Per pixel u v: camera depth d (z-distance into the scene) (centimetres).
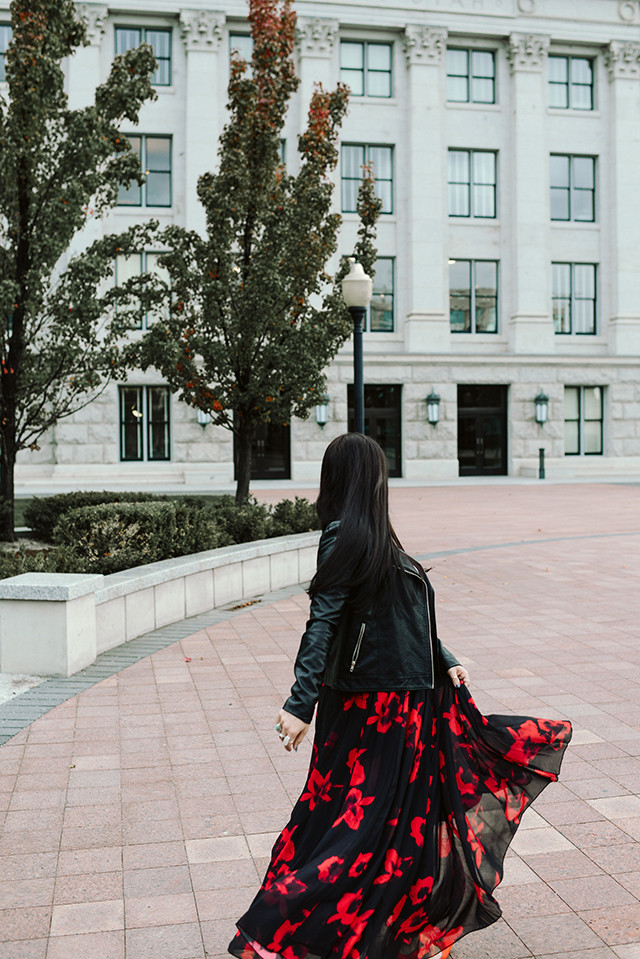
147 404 3081
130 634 757
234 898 335
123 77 1267
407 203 3288
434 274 3266
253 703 574
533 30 3322
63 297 1267
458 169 3359
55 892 339
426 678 263
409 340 3256
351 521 257
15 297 1166
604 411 3438
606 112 3450
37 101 1132
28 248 1213
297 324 1399
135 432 3086
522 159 3338
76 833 390
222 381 1350
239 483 1371
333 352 1361
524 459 3341
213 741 505
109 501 1350
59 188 1205
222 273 1318
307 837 258
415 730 261
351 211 3259
